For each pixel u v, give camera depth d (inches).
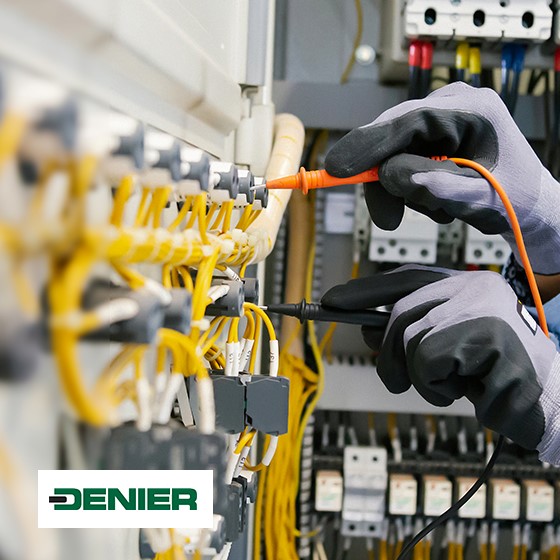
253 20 32.0
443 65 40.1
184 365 13.3
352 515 43.8
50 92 6.9
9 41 7.3
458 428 47.9
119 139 9.5
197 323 13.2
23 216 6.7
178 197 14.0
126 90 14.0
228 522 16.5
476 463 45.2
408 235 43.4
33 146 6.7
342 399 45.9
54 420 7.9
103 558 10.7
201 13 23.1
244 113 33.2
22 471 7.1
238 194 19.1
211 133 25.4
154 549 12.4
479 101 21.9
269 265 47.5
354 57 47.5
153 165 11.4
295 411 44.0
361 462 44.2
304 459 44.3
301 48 47.6
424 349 19.2
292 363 44.5
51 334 7.2
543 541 46.8
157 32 15.1
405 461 45.3
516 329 19.5
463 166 20.6
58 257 7.4
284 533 42.4
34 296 7.0
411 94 39.2
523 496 45.2
